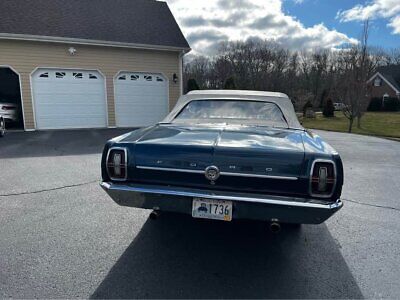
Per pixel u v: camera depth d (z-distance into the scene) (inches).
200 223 134.0
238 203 90.7
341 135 541.0
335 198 88.5
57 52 455.8
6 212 143.1
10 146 325.7
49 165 241.3
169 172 97.1
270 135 111.3
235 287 90.1
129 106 516.7
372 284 93.4
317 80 1882.4
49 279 91.4
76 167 235.3
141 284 90.0
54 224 130.3
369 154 331.6
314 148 94.3
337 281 94.6
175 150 96.5
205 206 93.4
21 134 417.1
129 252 108.6
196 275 95.7
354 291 89.7
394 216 150.3
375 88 1855.3
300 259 107.3
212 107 145.3
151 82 525.7
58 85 465.1
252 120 139.1
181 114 145.9
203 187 95.4
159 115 540.7
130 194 97.9
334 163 88.0
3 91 573.3
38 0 496.7
